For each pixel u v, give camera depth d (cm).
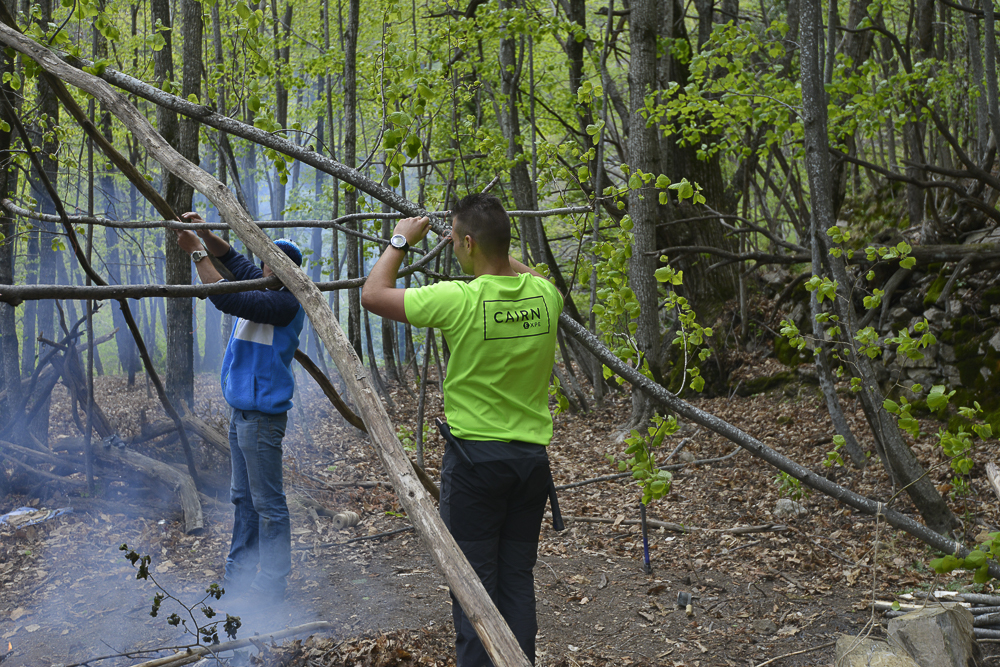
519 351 246
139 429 693
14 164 539
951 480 618
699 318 1207
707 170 1216
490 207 252
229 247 355
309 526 528
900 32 1418
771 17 1059
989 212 819
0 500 527
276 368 368
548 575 466
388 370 1351
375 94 675
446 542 151
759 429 892
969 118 988
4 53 481
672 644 372
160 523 509
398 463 163
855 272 997
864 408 521
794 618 400
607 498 658
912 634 315
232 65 849
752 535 543
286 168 313
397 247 251
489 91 1168
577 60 1136
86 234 519
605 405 1130
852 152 1096
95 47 758
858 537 523
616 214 945
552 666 343
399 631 354
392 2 422
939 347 835
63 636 348
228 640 310
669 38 962
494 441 247
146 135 229
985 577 255
